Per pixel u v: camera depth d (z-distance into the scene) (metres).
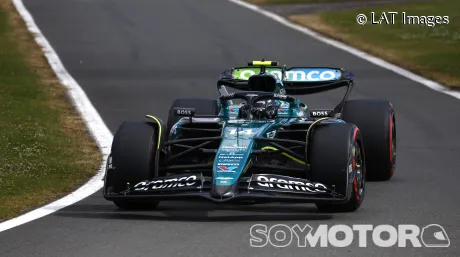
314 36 118.06
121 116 66.00
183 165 37.03
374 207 36.81
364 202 38.06
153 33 120.44
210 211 36.12
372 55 102.94
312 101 73.19
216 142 40.06
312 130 35.91
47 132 57.00
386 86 81.88
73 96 75.38
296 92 45.94
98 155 50.75
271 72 45.06
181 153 37.97
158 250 29.36
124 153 35.62
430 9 143.25
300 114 41.25
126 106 70.88
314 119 37.56
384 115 43.44
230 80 45.06
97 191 40.97
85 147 53.16
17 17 133.75
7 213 35.91
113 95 76.44
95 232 32.19
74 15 136.88
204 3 153.12
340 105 45.09
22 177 43.41
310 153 35.53
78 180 43.91
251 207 37.03
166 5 149.62
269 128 37.66
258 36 118.19
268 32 121.75
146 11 142.12
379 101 44.28
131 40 114.38
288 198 33.28
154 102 73.06
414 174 45.41
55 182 42.88
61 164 47.31
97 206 37.50
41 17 134.38
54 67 93.69
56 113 65.62
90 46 109.50
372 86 81.94
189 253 28.92
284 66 45.44
